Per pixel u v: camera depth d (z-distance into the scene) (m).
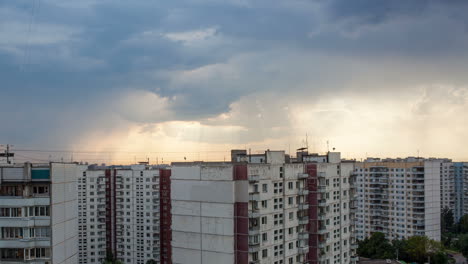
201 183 82.81
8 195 71.38
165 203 144.12
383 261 152.38
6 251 70.62
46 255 70.75
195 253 83.44
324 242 100.00
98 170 183.00
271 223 85.12
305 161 115.44
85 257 180.00
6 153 83.62
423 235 188.75
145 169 179.75
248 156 101.06
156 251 172.88
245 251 78.69
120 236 181.50
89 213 181.00
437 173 198.75
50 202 71.06
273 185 86.69
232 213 78.75
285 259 89.12
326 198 103.06
